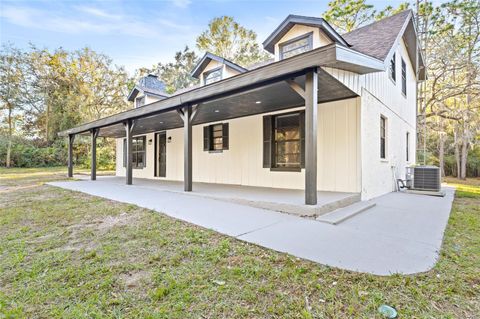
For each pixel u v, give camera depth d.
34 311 1.72
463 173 14.95
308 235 3.11
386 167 7.05
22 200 5.62
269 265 2.32
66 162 21.34
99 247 2.82
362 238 3.01
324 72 4.14
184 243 2.89
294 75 4.10
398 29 6.59
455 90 14.36
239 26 20.98
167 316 1.64
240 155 8.04
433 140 17.22
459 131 15.12
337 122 5.89
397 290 1.91
